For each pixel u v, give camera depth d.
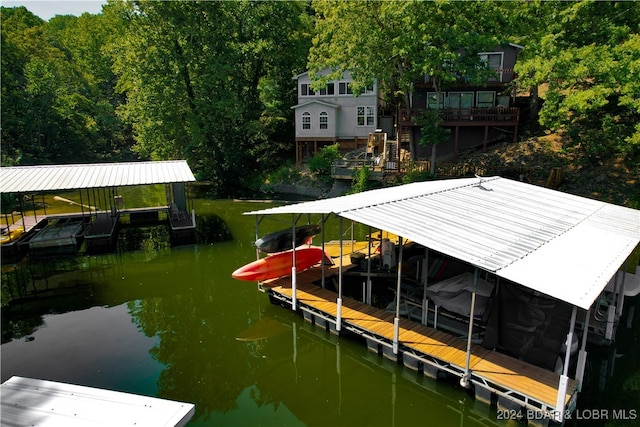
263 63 36.31
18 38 37.22
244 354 11.28
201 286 15.55
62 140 38.91
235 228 22.97
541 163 24.86
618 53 18.11
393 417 9.09
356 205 11.01
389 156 29.23
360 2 23.25
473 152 28.08
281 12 34.62
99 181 21.08
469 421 8.96
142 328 12.49
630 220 11.92
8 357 10.82
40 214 25.00
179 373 10.34
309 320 12.13
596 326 10.84
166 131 31.72
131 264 17.91
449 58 22.45
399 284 9.66
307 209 11.36
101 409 5.49
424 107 28.34
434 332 10.38
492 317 9.50
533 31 25.88
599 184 22.38
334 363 11.09
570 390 8.12
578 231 10.59
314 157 30.72
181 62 30.25
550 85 20.11
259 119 35.62
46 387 6.00
